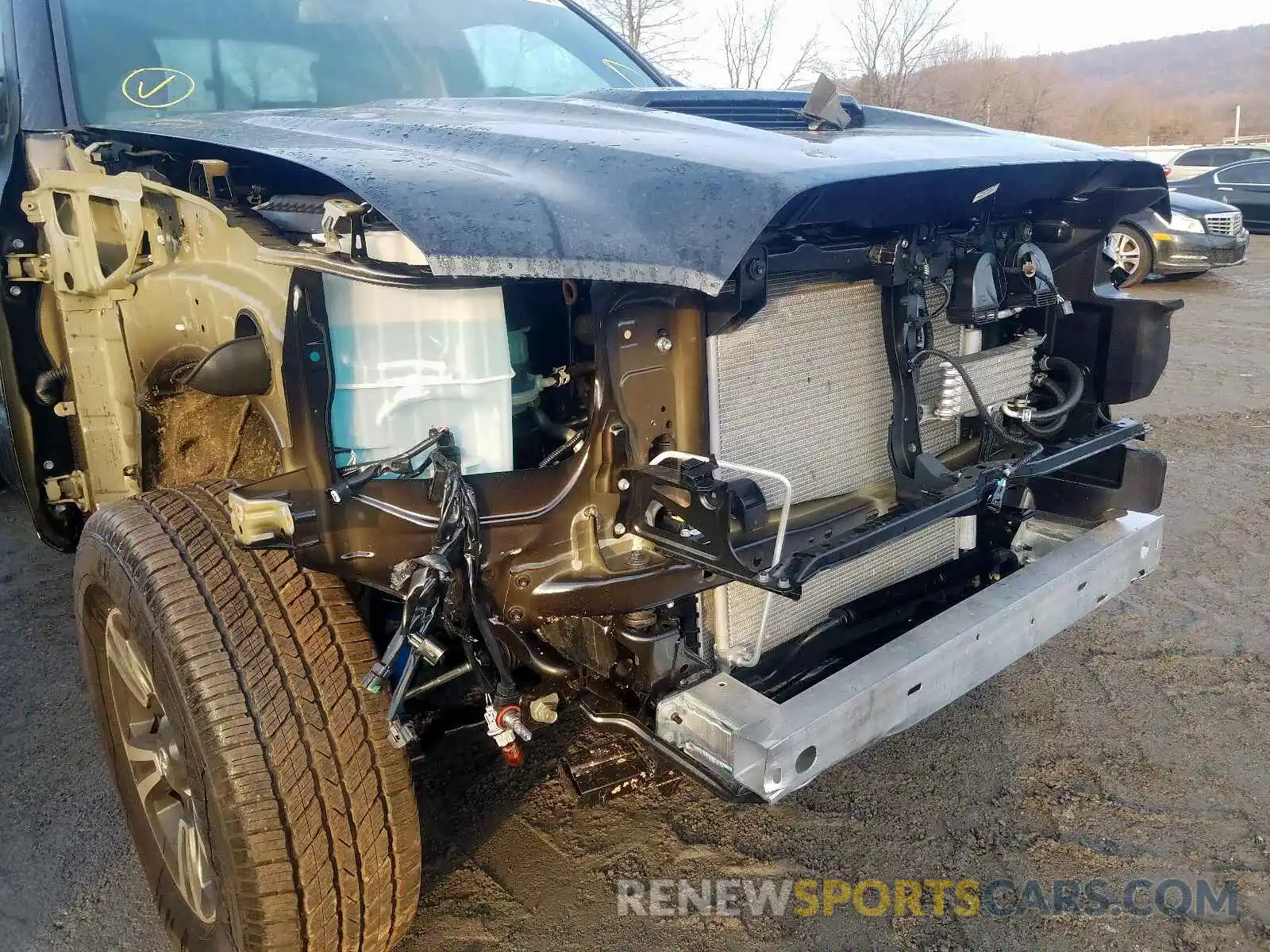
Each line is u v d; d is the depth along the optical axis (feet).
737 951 7.27
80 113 9.79
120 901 7.94
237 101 10.57
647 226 5.51
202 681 5.82
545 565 6.00
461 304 5.90
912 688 6.81
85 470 10.03
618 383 5.99
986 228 7.84
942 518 6.91
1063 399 8.83
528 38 12.42
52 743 10.07
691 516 5.82
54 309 9.71
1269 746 9.54
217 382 6.30
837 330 7.27
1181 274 40.63
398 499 5.78
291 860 5.90
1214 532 14.87
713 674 6.50
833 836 8.47
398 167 5.95
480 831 8.55
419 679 6.82
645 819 8.73
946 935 7.38
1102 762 9.34
